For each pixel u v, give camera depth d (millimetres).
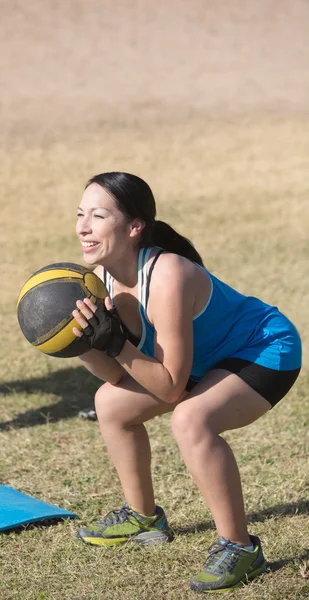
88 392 9266
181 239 5375
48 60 32875
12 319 12008
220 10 40000
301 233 16859
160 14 38719
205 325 5156
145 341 5273
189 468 5074
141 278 5051
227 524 5121
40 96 29547
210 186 21062
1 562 5527
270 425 8195
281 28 38656
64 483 6883
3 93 29562
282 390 5297
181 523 6098
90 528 5801
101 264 5137
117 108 28797
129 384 5453
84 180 21359
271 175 22094
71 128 26562
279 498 6484
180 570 5406
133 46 35125
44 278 5047
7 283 13773
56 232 17141
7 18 36281
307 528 5961
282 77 33125
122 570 5391
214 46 36062
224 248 15703
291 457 7406
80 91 30266
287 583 5184
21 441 7820
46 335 4973
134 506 5734
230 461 5039
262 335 5285
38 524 6082
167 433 8047
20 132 25938
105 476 7035
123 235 5047
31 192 20328
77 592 5141
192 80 32219
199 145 25094
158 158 23656
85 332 4891
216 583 5074
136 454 5562
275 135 26141
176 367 5020
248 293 12789
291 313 11867
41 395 9133
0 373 9820
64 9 37812
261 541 5746
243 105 29766
